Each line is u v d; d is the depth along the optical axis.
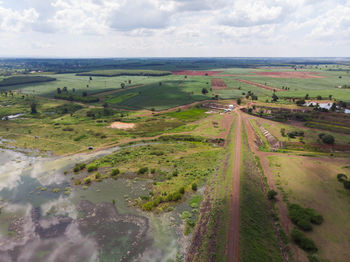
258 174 66.00
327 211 47.88
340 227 43.25
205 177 65.12
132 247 40.47
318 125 107.62
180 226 45.62
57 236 43.19
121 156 81.25
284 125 112.31
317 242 40.06
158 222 46.88
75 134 108.31
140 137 104.75
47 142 97.56
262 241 40.94
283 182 60.47
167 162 75.62
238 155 77.81
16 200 54.59
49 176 66.88
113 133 109.69
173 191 57.88
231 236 41.69
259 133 103.44
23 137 104.56
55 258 38.34
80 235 43.41
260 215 47.88
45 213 49.81
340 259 36.31
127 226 45.75
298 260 37.03
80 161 78.19
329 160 72.44
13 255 38.97
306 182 59.16
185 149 88.00
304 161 71.38
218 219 46.47
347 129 100.31
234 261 36.53
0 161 78.31
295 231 42.00
